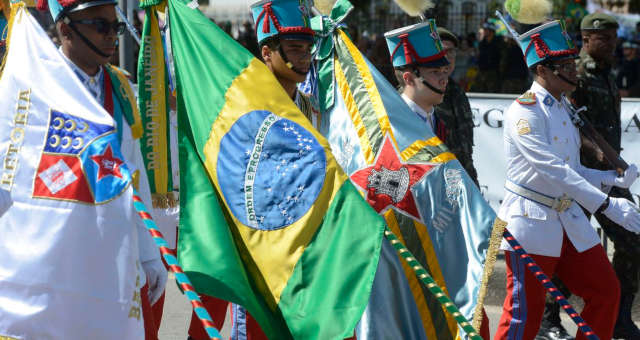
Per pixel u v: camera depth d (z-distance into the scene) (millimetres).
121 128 4543
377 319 5312
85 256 4082
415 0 5734
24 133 4168
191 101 5074
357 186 5578
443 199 5500
